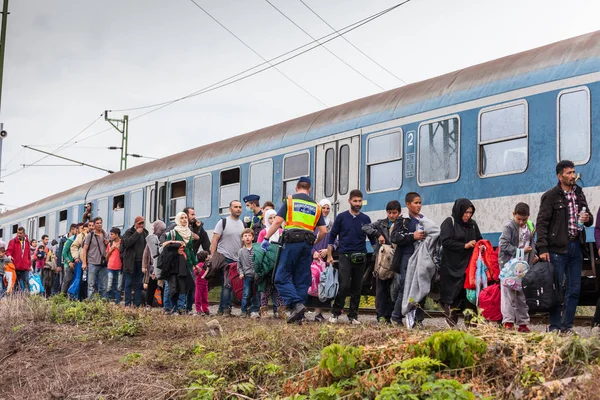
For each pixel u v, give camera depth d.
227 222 12.91
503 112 11.12
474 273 8.84
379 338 6.81
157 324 10.27
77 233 18.62
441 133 12.12
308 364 6.46
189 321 10.45
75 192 26.28
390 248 10.02
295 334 7.64
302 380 6.06
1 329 10.80
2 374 8.73
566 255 8.34
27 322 11.12
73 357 8.98
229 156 17.42
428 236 9.31
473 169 11.52
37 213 30.17
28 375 8.50
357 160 13.77
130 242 14.81
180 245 12.48
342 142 14.15
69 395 7.29
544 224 8.30
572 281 8.40
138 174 21.75
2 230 35.41
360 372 5.74
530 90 10.74
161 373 7.47
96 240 15.86
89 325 10.75
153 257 12.70
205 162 18.38
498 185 11.12
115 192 22.94
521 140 10.81
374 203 13.34
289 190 15.41
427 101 12.45
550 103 10.47
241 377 6.83
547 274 8.13
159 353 8.20
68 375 7.84
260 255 11.54
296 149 15.27
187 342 8.69
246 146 16.92
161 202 20.27
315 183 14.68
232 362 6.98
